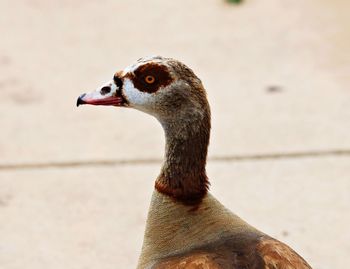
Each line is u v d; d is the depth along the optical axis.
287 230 12.44
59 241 12.32
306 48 18.52
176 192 8.39
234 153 14.62
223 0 21.11
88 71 17.72
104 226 12.65
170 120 8.43
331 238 12.23
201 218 8.29
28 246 12.21
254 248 7.59
